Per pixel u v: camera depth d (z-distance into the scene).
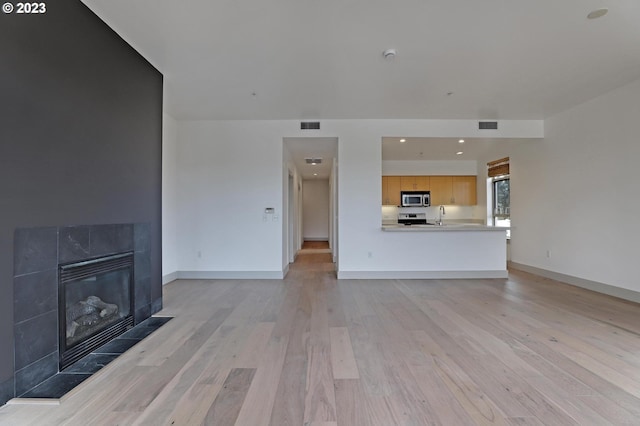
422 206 7.96
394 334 2.90
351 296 4.25
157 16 2.51
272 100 4.39
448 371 2.21
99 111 2.56
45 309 2.07
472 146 6.15
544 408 1.78
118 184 2.81
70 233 2.27
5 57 1.80
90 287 2.55
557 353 2.48
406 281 5.18
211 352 2.53
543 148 5.38
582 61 3.29
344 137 5.32
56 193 2.15
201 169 5.36
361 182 5.34
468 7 2.41
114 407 1.80
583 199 4.62
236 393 1.95
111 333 2.73
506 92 4.14
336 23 2.61
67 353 2.26
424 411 1.76
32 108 1.97
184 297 4.20
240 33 2.76
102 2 2.34
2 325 1.80
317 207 12.48
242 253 5.37
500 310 3.61
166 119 5.01
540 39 2.86
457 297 4.18
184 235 5.38
